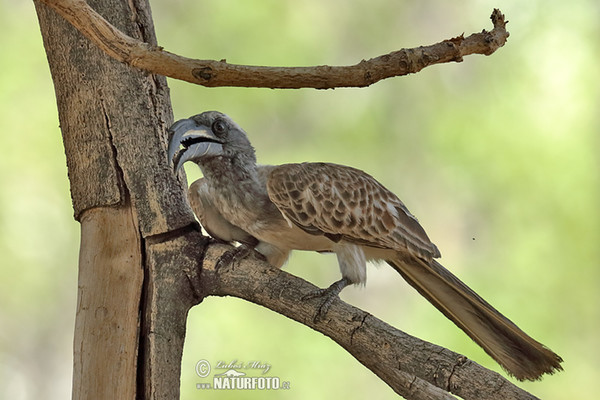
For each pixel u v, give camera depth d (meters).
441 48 4.32
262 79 4.28
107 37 4.30
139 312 5.49
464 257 14.69
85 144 5.72
